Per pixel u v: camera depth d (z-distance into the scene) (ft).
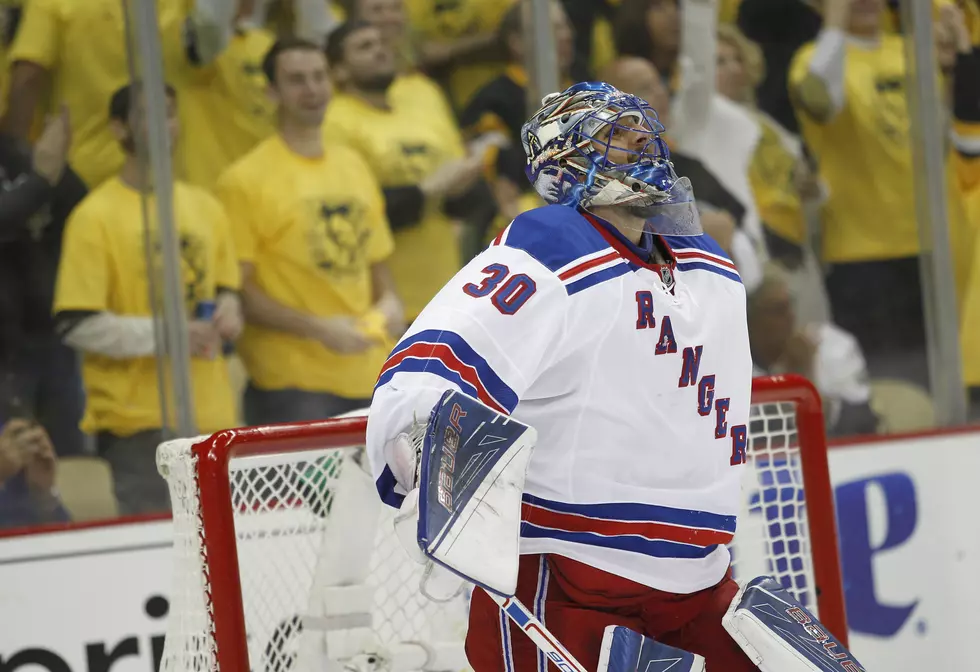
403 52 41.50
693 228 17.47
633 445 16.56
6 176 36.29
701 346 17.19
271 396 39.19
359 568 22.84
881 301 45.42
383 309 40.73
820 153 45.29
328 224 39.81
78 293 36.65
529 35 42.34
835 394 44.78
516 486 14.85
